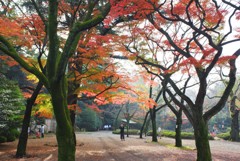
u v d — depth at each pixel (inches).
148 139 1142.3
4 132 754.2
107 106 2140.7
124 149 693.3
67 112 332.5
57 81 294.2
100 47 396.2
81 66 469.4
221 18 358.3
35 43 403.2
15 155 518.3
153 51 540.7
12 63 465.7
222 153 658.8
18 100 690.8
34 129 1257.4
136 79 529.7
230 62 421.4
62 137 311.9
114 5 327.6
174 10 390.6
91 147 730.2
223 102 428.1
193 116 437.7
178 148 733.3
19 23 422.0
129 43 476.7
